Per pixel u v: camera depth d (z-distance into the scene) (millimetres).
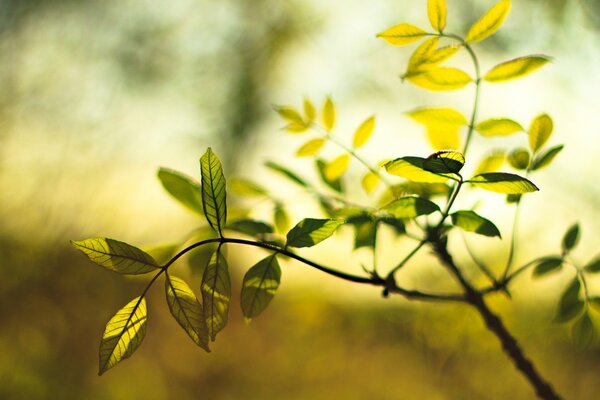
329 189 885
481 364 2100
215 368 3635
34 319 3121
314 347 3008
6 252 3219
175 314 667
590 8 3451
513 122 773
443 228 787
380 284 747
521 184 676
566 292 807
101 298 3404
